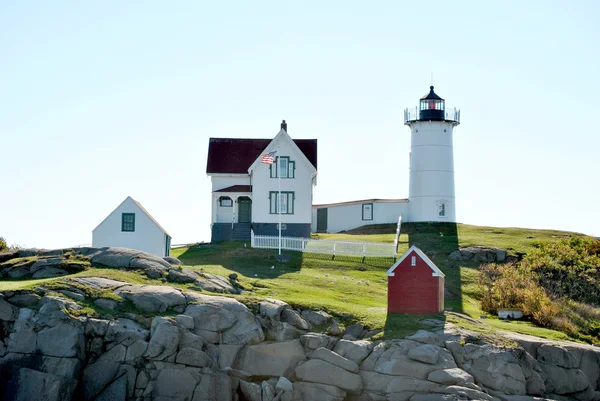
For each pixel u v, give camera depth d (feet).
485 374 141.18
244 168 258.37
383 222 283.38
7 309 138.82
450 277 209.56
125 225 202.59
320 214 291.17
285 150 244.22
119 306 145.18
